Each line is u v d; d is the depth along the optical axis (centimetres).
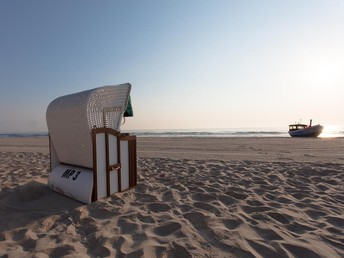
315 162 757
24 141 2355
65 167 446
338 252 237
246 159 861
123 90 433
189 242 253
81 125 379
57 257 229
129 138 450
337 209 355
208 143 1717
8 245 253
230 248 241
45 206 368
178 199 403
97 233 276
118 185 429
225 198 409
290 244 247
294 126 3133
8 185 486
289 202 389
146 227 293
